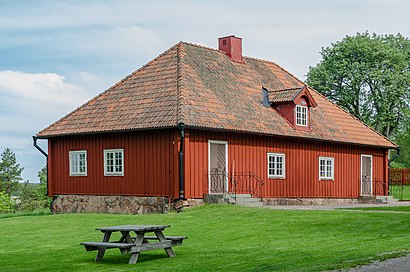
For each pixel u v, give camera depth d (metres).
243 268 13.34
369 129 39.50
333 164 35.78
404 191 49.34
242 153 29.81
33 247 18.67
